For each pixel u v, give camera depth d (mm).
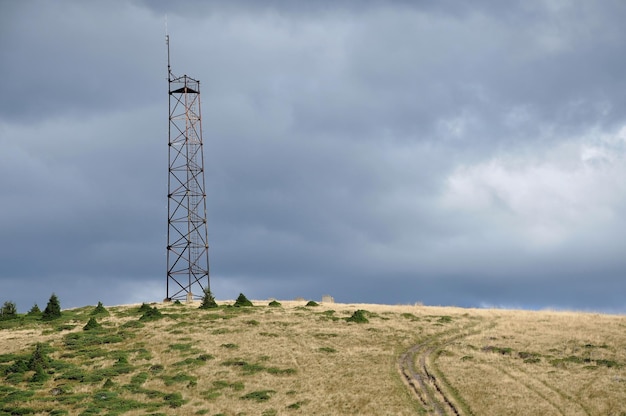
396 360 68375
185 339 76562
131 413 56469
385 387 60438
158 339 77062
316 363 67562
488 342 73812
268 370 65812
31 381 64500
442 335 78250
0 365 69250
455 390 59250
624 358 66750
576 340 73688
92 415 55750
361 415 54906
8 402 59156
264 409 56906
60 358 71438
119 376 65688
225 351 71875
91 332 80875
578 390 58406
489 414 54156
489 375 62469
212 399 59531
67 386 62531
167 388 62625
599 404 55250
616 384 59406
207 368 66938
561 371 63438
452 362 66750
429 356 69375
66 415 56000
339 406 56938
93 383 64000
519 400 56344
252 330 80000
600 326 80562
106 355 71812
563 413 53844
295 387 61656
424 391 59406
